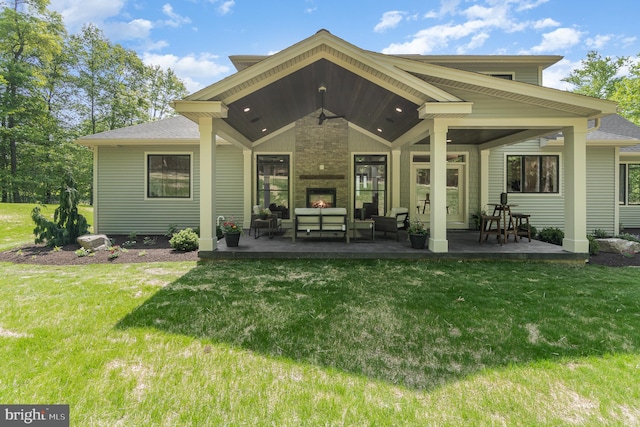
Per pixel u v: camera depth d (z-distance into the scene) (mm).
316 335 3188
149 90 28141
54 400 2174
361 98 7508
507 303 4059
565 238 6652
